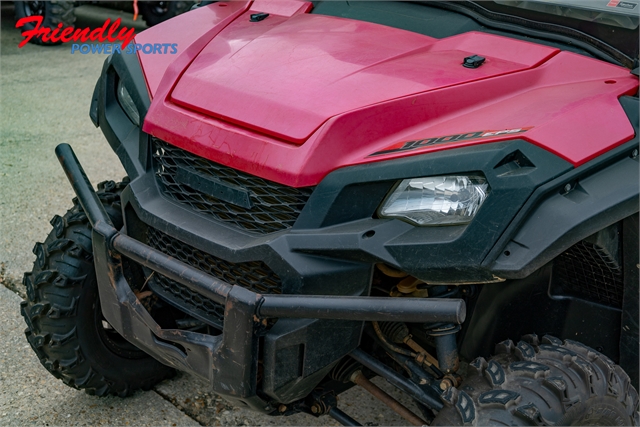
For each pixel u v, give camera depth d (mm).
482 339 2197
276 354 1752
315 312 1649
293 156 1809
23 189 4172
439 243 1683
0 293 3215
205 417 2596
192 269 1827
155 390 2729
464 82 2016
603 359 1937
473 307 2178
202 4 3041
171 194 2098
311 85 1993
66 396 2652
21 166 4469
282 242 1778
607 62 2160
